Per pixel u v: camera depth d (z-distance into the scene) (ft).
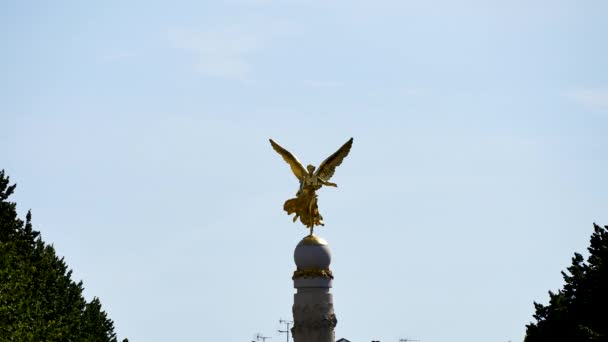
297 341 411.75
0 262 490.49
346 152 422.41
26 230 590.14
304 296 411.13
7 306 470.80
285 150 422.82
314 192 419.13
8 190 574.97
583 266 556.92
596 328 516.32
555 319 537.65
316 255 410.93
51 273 569.23
